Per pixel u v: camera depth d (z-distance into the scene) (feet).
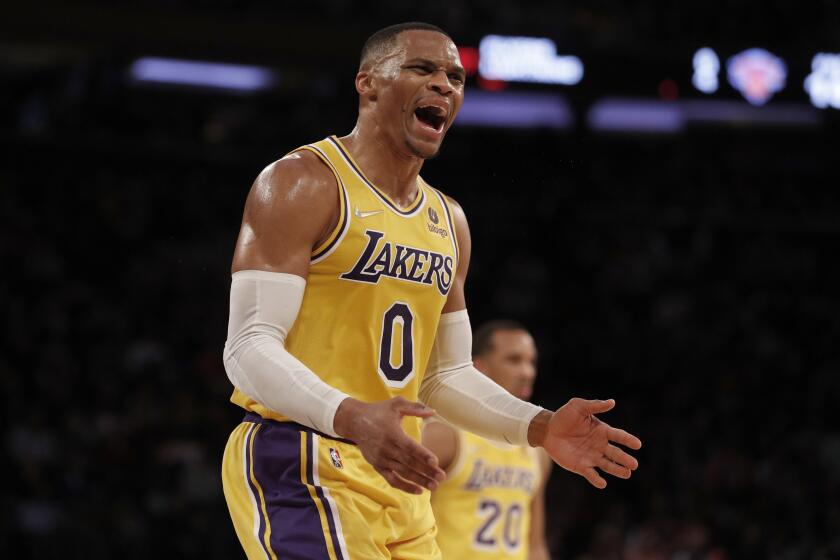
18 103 112.88
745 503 81.46
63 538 66.74
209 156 105.70
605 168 112.57
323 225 20.12
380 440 17.49
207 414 81.30
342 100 108.88
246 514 20.44
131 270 100.68
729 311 107.86
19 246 98.78
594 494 79.00
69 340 90.68
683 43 89.30
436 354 23.24
